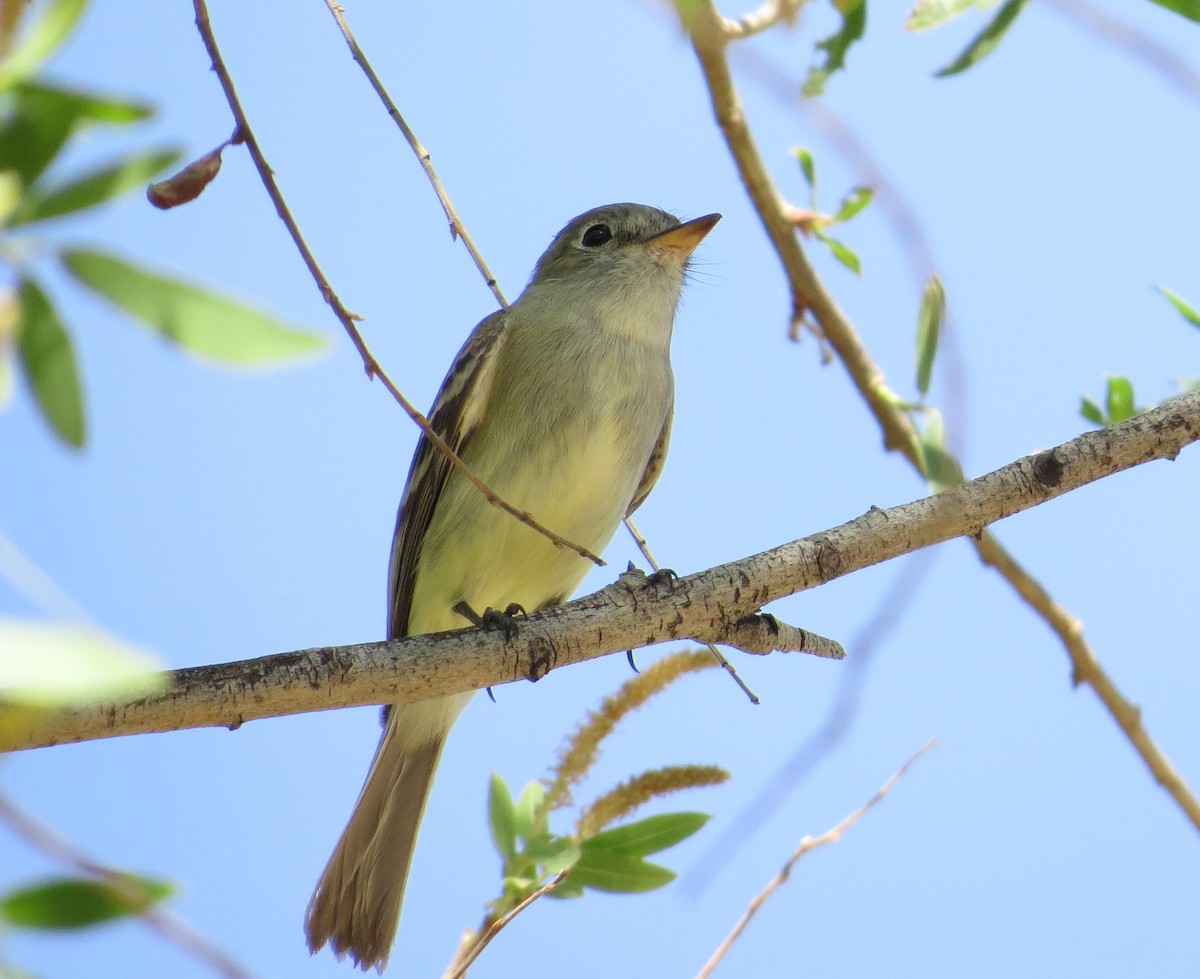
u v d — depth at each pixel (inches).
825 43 294.7
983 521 325.7
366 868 429.7
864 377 434.6
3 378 150.4
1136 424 323.3
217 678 281.9
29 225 146.8
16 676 118.3
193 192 242.4
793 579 328.8
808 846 322.3
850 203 416.8
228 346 148.0
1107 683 430.6
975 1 275.3
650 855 302.8
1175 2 260.1
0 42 148.1
